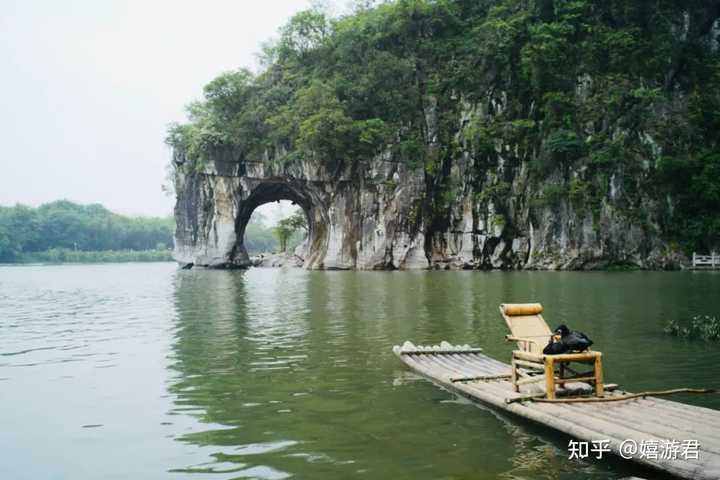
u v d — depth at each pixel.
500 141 52.03
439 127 55.41
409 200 53.69
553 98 50.31
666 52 51.34
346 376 10.40
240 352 12.80
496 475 5.90
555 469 6.05
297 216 83.56
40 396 9.23
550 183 49.34
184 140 68.06
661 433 6.44
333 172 56.41
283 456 6.46
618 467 6.08
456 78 55.84
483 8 61.78
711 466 5.48
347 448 6.70
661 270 45.06
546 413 7.37
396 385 9.72
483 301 22.66
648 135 48.44
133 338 15.07
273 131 59.84
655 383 9.43
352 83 57.09
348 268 56.00
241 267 67.94
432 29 60.50
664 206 47.44
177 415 8.10
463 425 7.54
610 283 30.62
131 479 5.89
